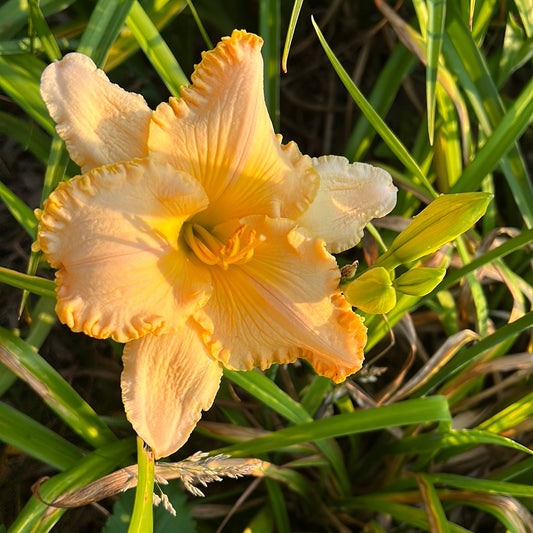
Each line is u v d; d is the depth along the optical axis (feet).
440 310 1.47
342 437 1.57
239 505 1.39
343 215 1.02
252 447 1.23
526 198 1.41
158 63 1.16
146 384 0.94
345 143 1.73
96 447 1.16
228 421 1.42
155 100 1.59
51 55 1.13
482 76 1.37
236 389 1.40
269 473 1.28
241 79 0.92
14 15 1.18
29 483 1.34
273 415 1.42
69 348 1.42
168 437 0.94
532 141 1.76
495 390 1.42
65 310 0.85
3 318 1.41
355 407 1.50
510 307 1.59
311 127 1.80
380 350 1.58
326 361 0.97
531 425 1.35
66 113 0.90
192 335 0.96
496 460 1.47
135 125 0.92
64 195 0.85
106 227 0.86
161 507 1.16
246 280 0.97
